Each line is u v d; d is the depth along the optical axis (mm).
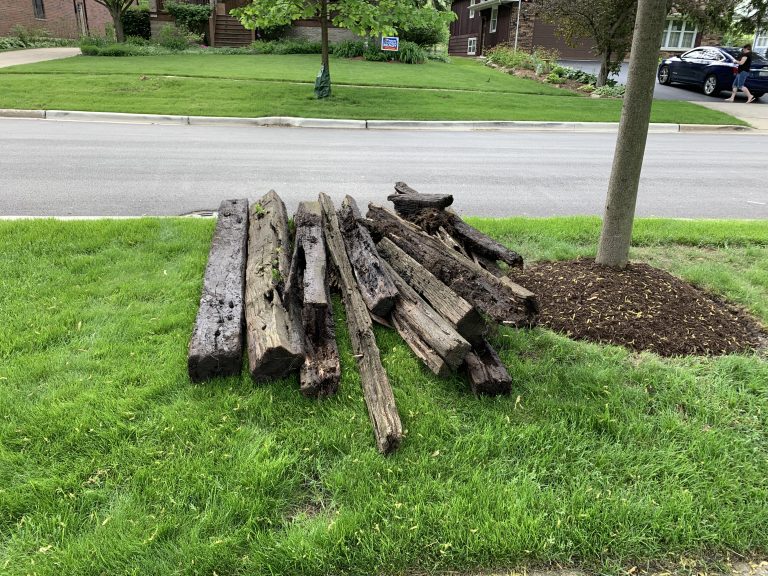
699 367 3172
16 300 3629
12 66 17062
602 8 17234
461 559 1988
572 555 2029
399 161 8922
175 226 5055
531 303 3328
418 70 20391
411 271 3523
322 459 2412
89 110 12039
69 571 1888
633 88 3674
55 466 2297
